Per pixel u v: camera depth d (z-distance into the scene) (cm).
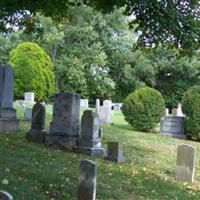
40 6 1457
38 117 1627
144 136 2178
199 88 2367
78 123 1608
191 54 1327
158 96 2431
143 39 1360
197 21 1263
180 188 1267
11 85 1847
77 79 5297
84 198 895
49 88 4578
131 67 5872
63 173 1122
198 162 1723
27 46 4466
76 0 1520
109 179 1186
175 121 2397
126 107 2450
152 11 1241
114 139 1944
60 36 5172
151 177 1334
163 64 5753
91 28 5278
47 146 1570
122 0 1266
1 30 1828
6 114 1795
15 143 1459
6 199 517
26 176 1025
